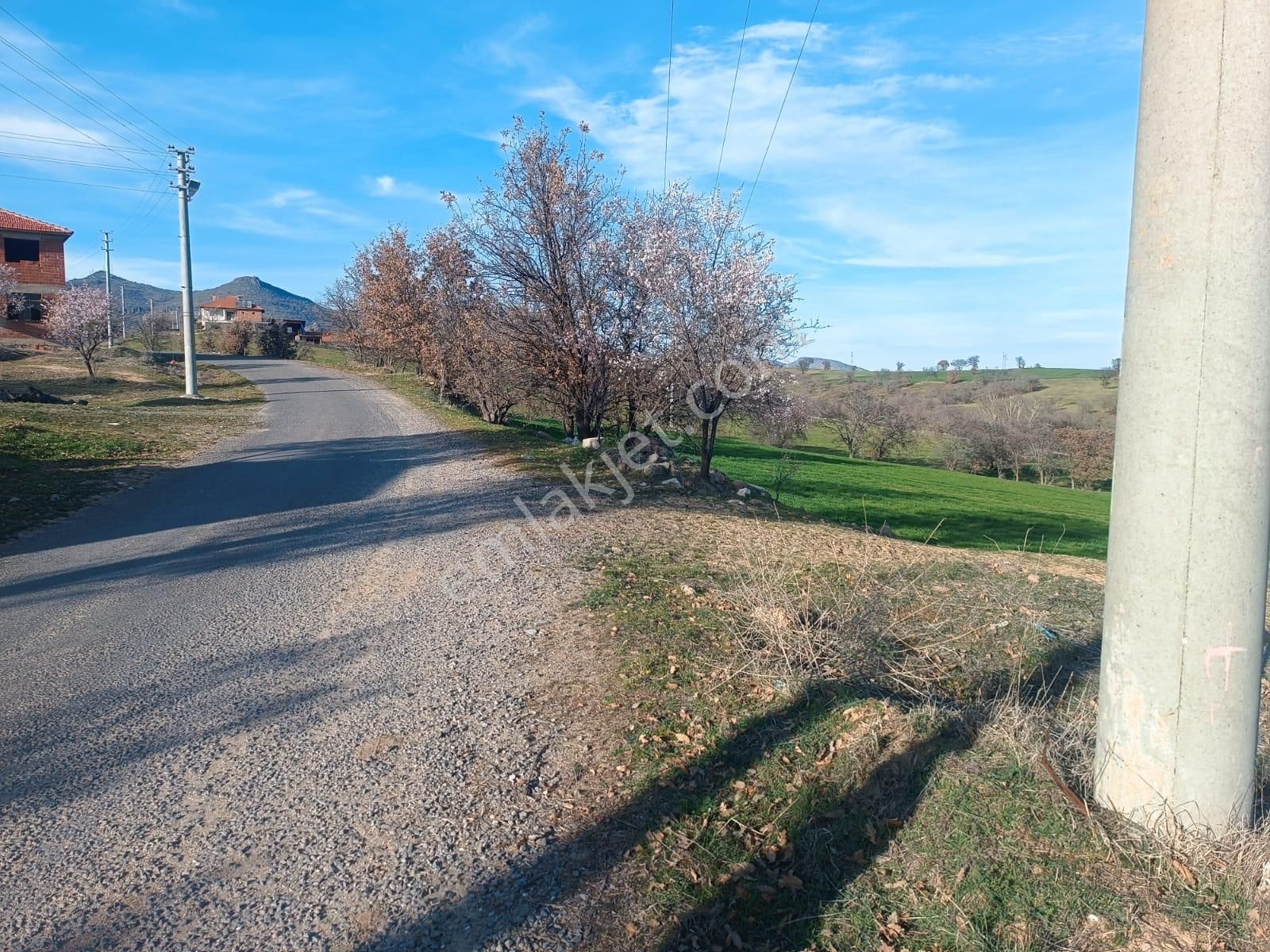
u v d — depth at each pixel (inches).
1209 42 103.1
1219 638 107.7
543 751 151.3
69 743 158.7
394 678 187.2
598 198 609.6
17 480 442.0
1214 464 106.1
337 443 663.1
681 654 190.1
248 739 159.2
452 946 105.0
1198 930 101.0
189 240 1106.7
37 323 1775.3
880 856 118.0
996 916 105.1
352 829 129.3
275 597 252.5
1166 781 111.3
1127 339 114.5
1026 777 126.2
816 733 146.7
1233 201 103.5
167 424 759.1
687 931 107.7
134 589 263.3
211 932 108.0
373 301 1396.4
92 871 120.3
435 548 312.0
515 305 636.7
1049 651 201.3
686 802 132.0
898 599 236.2
